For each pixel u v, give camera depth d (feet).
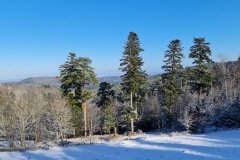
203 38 169.17
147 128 207.82
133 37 165.89
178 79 187.52
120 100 211.41
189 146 98.58
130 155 85.30
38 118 162.91
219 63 235.20
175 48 167.84
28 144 151.84
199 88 174.40
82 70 159.94
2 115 152.87
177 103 173.88
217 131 151.23
